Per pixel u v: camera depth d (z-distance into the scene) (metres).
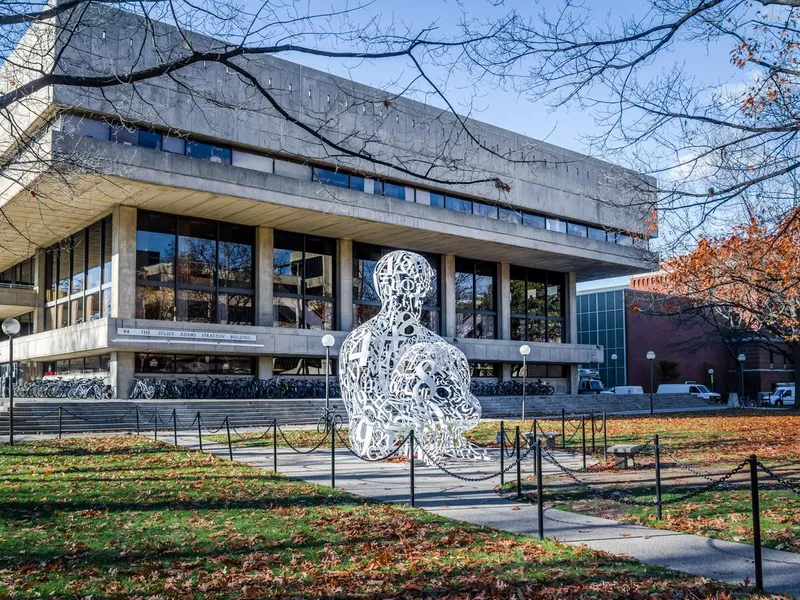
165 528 9.16
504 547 8.11
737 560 7.55
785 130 9.49
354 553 7.91
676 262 23.98
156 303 35.31
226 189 31.62
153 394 32.81
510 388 47.19
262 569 7.30
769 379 67.88
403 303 17.33
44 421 24.38
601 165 51.12
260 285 38.53
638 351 64.50
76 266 38.66
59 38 8.69
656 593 6.39
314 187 34.41
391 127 35.88
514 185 44.59
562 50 8.26
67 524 9.42
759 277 21.16
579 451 18.66
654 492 11.80
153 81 29.70
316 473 14.27
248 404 30.50
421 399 16.25
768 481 12.88
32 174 26.02
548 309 54.56
